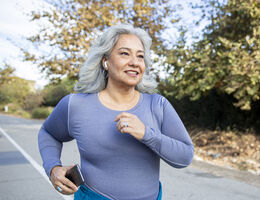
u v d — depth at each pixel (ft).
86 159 3.59
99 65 3.92
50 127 4.08
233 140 20.65
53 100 80.64
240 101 17.84
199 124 27.20
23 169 14.39
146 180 3.46
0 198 10.28
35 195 10.66
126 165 3.41
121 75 3.52
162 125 3.65
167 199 10.24
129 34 3.67
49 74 30.42
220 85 19.99
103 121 3.51
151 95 3.92
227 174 13.89
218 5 20.75
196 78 21.30
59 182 3.44
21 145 22.24
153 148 3.24
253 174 13.91
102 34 3.75
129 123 3.10
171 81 22.04
